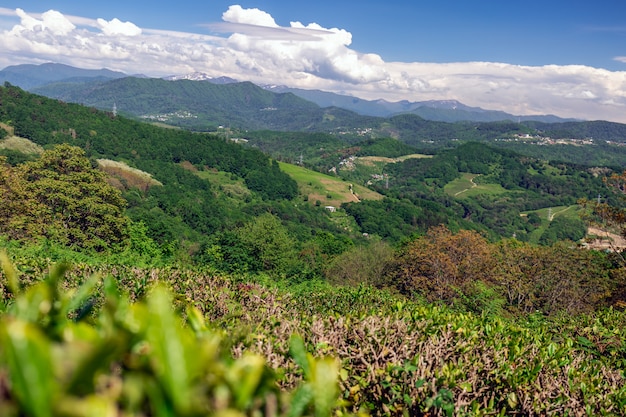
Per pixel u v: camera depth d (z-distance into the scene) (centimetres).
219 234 3275
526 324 819
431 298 2631
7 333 66
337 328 404
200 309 545
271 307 570
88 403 66
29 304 104
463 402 314
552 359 429
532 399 357
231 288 707
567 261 2731
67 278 671
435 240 3105
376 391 321
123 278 691
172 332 78
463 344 402
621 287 2500
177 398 74
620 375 462
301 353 146
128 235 3628
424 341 392
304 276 2733
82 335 95
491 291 1727
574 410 357
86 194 3784
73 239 3394
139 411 78
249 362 104
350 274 3152
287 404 112
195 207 7794
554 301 2584
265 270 3173
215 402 87
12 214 3234
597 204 2714
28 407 65
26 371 65
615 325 674
